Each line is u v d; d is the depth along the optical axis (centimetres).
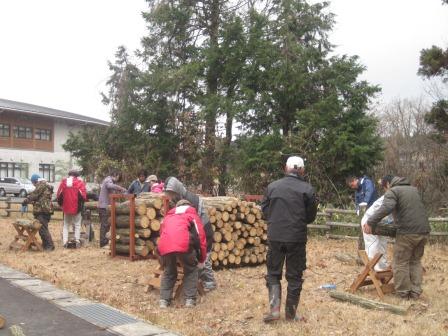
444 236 1234
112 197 1027
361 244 973
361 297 682
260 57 2008
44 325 566
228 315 632
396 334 555
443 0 1770
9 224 1698
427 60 1919
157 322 601
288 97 1958
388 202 686
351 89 1862
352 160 1733
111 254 1023
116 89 2323
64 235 1176
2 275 841
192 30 2291
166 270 674
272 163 1794
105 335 534
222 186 2075
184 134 2078
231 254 925
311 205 588
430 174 1878
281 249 589
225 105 1975
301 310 648
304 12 2092
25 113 4741
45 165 5028
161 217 998
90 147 2317
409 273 705
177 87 2038
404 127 2502
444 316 627
